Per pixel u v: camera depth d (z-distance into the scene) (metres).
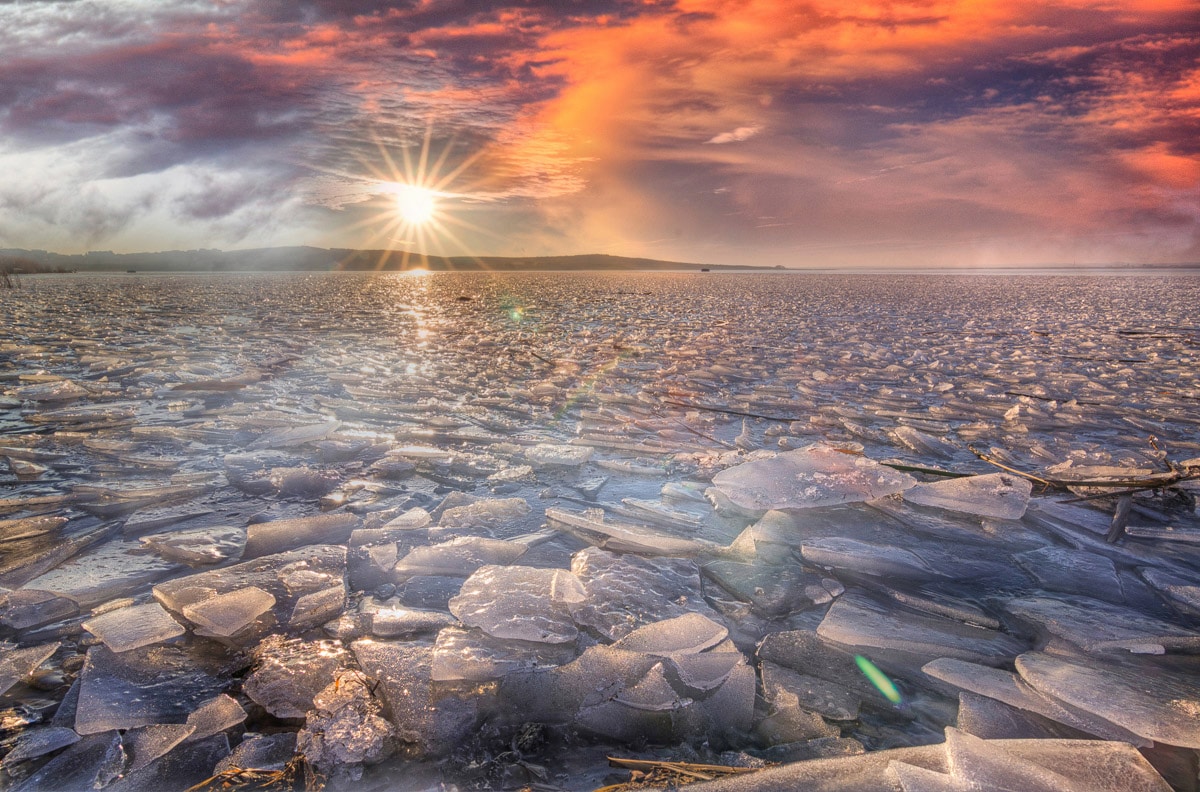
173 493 3.38
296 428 4.57
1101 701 1.72
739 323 13.56
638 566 2.52
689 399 6.07
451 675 1.74
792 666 1.94
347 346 9.52
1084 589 2.51
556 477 3.80
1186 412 5.81
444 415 5.32
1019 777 1.30
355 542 2.74
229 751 1.52
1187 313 16.30
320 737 1.50
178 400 5.71
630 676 1.73
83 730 1.58
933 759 1.38
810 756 1.52
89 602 2.26
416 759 1.48
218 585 2.28
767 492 3.37
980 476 3.59
